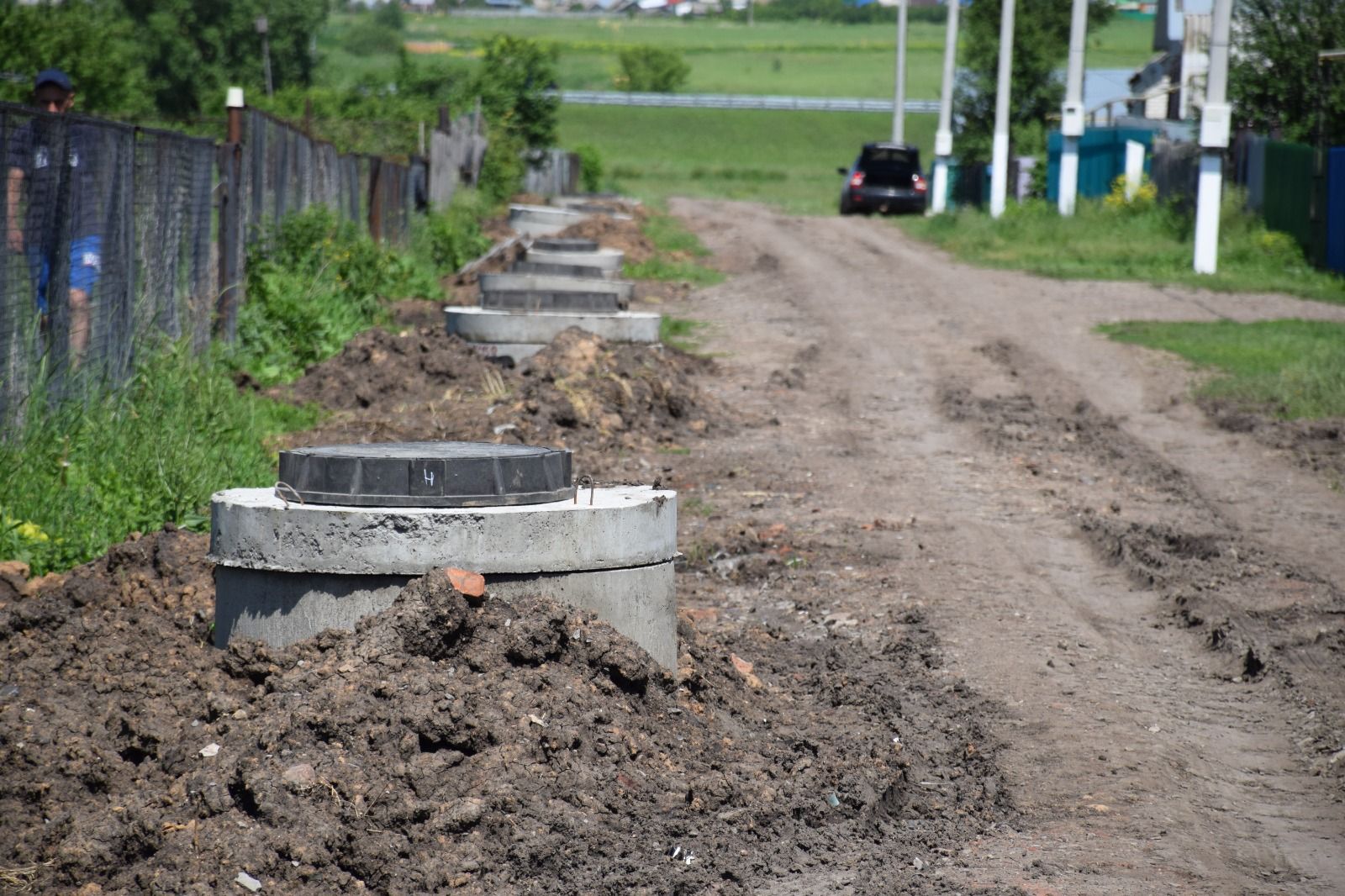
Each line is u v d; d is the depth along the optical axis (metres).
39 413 17.31
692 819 9.70
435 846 8.93
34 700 10.69
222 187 27.28
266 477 19.08
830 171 165.25
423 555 10.74
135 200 21.64
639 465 23.19
